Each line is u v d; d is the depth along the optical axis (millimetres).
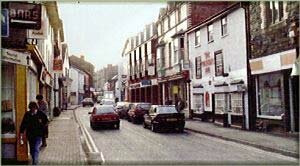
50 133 22688
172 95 40281
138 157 14461
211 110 29219
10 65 13641
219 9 35375
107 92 96625
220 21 27125
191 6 35031
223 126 25734
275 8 20125
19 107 13461
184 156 14445
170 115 24219
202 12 35188
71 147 16625
